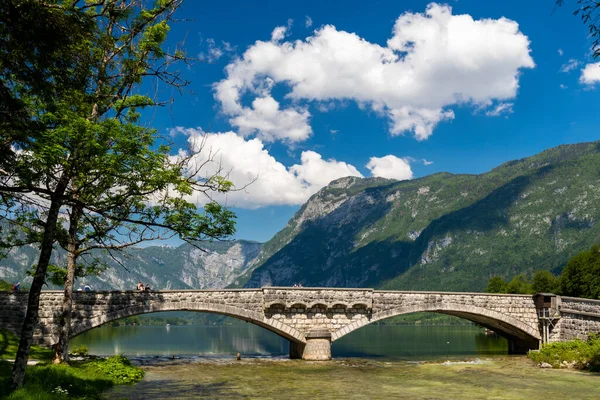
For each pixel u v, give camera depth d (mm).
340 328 58000
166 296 51688
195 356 63469
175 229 20641
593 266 88750
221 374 42688
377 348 80562
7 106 15812
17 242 32219
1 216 19344
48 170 18078
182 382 36875
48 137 17203
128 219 20188
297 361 55188
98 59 19922
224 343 103312
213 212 21094
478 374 44344
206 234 21125
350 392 33688
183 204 20781
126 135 19328
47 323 47750
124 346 87000
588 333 56219
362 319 58719
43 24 15516
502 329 68125
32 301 19859
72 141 18172
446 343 92688
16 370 19516
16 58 16000
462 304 61594
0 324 46594
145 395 30062
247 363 52781
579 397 32562
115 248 21625
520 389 35750
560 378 41750
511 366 50500
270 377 41125
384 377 42000
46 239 19859
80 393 25656
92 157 18766
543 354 54219
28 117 16641
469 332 148625
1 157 17062
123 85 21844
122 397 28531
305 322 57031
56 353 34906
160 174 19672
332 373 44438
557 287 100688
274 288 55688
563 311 60781
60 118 18312
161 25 21062
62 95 18516
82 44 17688
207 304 53094
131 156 19188
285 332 56156
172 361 54844
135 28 21000
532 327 63406
